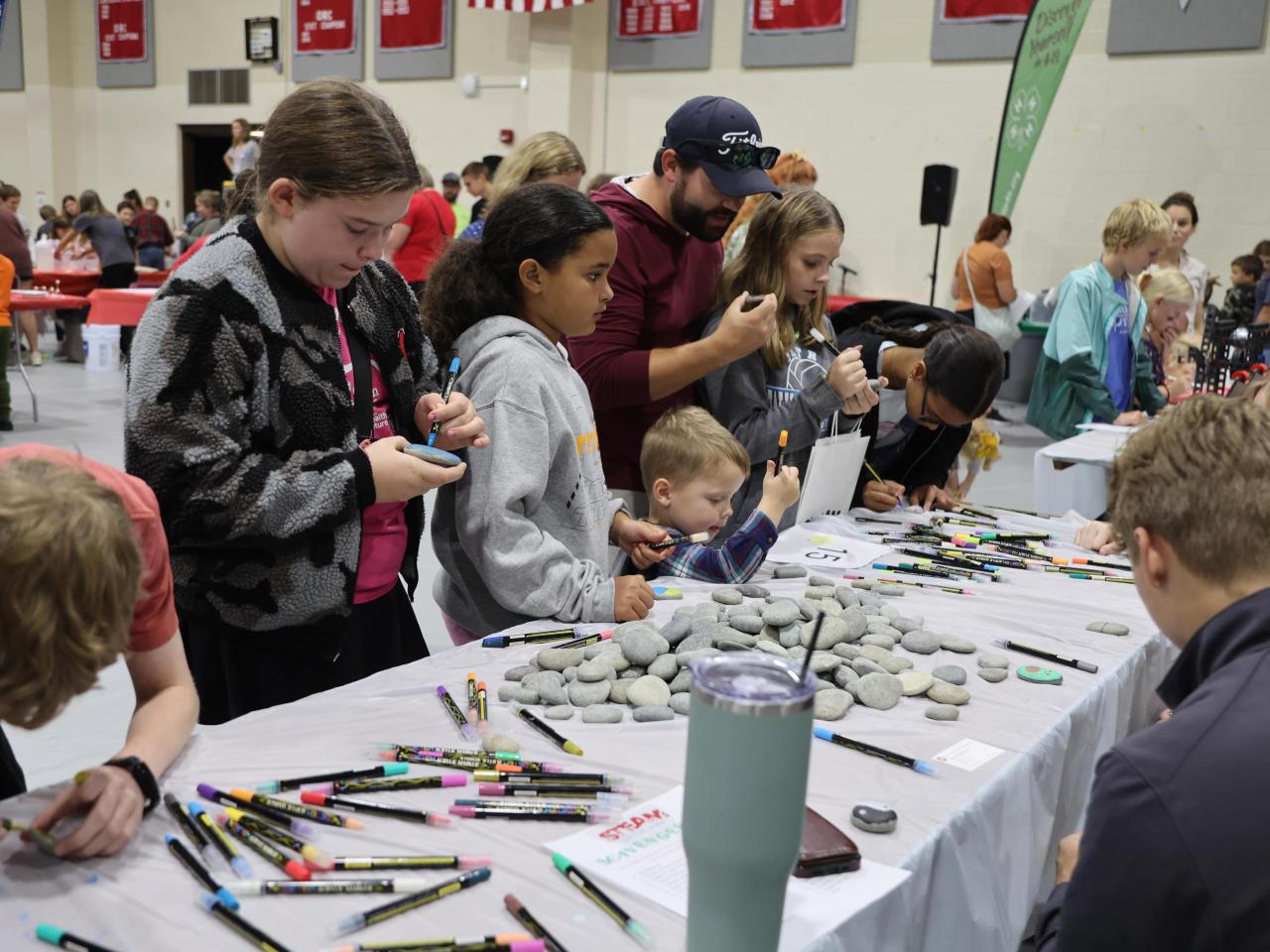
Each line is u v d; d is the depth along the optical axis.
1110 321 3.75
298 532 1.36
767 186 2.10
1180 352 4.73
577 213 1.71
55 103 11.62
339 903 0.91
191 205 11.35
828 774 1.17
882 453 2.62
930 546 2.18
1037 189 7.40
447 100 9.45
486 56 9.22
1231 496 0.91
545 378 1.68
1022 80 6.39
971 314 6.86
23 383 7.30
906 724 1.32
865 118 7.86
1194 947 0.81
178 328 1.32
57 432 5.72
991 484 5.39
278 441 1.42
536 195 1.73
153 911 0.89
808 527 2.26
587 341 2.18
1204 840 0.80
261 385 1.38
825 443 2.19
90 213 8.70
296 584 1.43
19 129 11.90
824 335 2.45
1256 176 6.67
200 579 1.44
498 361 1.67
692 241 2.31
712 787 0.72
